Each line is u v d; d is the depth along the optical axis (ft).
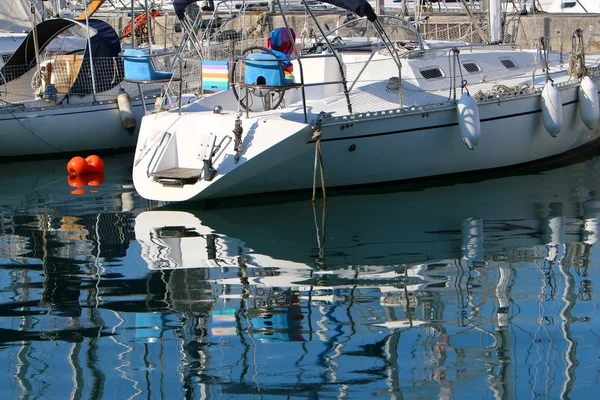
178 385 23.99
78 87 62.34
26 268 34.99
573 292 30.60
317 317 28.81
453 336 26.96
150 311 29.68
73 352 26.30
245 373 24.67
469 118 46.34
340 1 44.24
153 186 43.65
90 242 38.58
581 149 55.93
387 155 46.06
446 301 30.09
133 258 35.96
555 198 44.27
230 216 42.29
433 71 49.49
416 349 26.07
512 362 25.02
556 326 27.53
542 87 51.01
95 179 53.11
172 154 44.39
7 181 52.95
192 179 42.96
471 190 46.57
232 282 32.60
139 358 25.82
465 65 51.39
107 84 63.10
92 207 45.39
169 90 52.26
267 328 27.96
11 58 63.36
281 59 41.04
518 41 90.48
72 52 66.23
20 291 32.09
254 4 94.73
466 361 25.11
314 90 48.73
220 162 42.55
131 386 23.97
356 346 26.35
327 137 43.78
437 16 84.12
